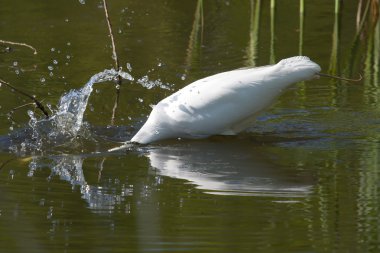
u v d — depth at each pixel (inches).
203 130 428.1
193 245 290.5
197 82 437.7
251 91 416.2
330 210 325.7
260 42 625.6
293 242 292.8
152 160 402.6
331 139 427.8
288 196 343.6
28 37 629.6
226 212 325.4
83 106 466.0
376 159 393.1
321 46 613.3
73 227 312.2
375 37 633.0
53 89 514.3
